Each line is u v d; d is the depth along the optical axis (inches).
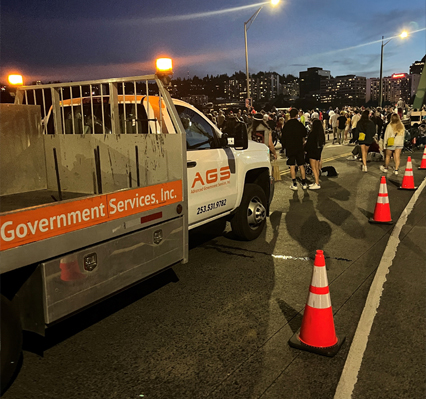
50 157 177.2
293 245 218.2
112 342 126.0
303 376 107.3
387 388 102.0
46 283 100.0
